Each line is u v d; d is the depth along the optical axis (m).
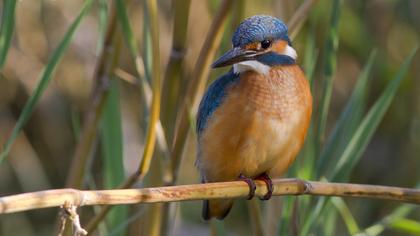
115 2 8.66
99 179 15.38
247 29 8.84
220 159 8.82
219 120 8.69
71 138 15.30
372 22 14.97
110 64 9.22
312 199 9.14
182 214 15.28
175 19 8.78
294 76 8.77
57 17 14.13
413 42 15.01
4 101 14.72
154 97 7.67
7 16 8.24
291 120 8.66
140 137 14.65
